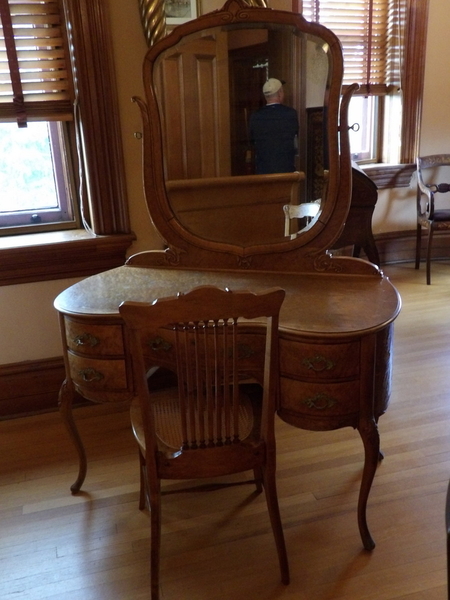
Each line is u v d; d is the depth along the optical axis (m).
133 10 2.15
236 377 1.37
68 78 2.24
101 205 2.30
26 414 2.45
